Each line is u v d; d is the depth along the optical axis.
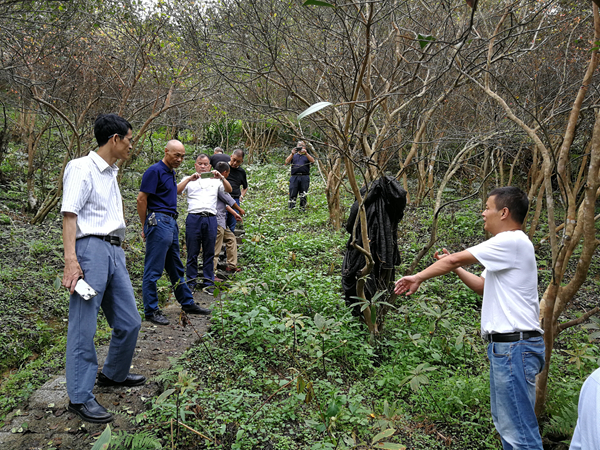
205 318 4.59
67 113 8.00
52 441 2.55
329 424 2.63
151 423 2.71
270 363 3.73
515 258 2.35
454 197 10.12
